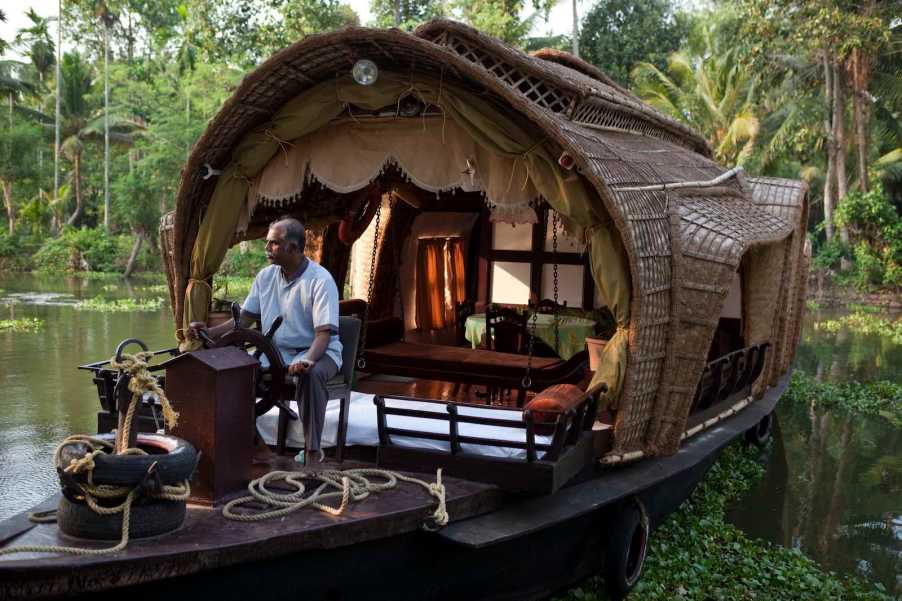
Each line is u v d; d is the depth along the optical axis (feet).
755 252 23.21
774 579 17.43
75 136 120.06
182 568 10.62
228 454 12.59
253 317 15.79
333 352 14.60
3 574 9.72
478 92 16.65
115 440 11.74
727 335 26.55
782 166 98.43
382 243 27.68
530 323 26.23
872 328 62.39
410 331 29.04
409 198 26.14
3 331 49.52
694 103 87.30
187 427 12.40
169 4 119.24
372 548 12.50
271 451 15.24
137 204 105.29
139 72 120.78
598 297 27.37
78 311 61.77
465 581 13.93
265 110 17.98
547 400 14.20
